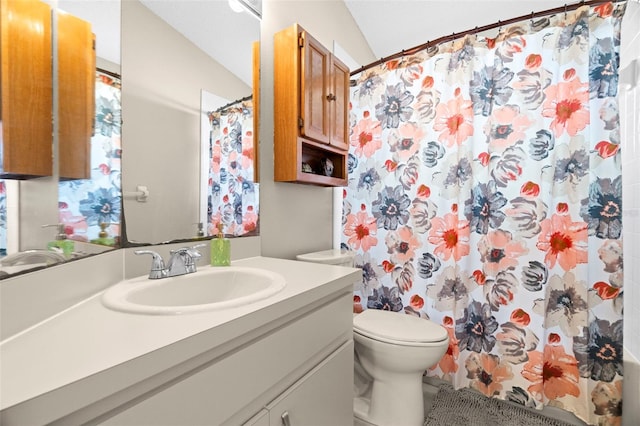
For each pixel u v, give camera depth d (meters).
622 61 1.42
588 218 1.41
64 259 0.65
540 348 1.46
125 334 0.52
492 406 1.58
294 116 1.42
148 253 0.90
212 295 1.00
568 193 1.43
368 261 1.92
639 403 1.28
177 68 1.05
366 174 1.93
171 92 1.03
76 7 0.70
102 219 0.79
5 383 0.37
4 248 0.50
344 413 1.02
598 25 1.38
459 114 1.63
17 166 0.53
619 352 1.36
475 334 1.62
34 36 0.58
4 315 0.50
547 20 1.47
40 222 0.59
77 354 0.45
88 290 0.73
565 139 1.43
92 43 0.76
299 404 0.80
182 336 0.52
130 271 0.92
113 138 0.84
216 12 1.20
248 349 0.65
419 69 1.75
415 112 1.77
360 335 1.44
